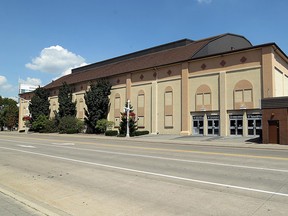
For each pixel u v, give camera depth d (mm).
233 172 10039
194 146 22266
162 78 41812
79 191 7691
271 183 8281
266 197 6824
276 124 24438
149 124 43031
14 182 8891
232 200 6613
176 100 39719
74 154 16125
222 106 34594
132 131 39719
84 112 54812
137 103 45219
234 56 34156
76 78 63688
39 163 12711
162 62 42906
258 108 31781
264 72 31391
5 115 89000
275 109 24422
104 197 7074
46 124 59406
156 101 42250
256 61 32344
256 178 8992
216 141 27625
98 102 49156
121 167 11406
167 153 16297
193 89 37750
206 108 36250
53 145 22734
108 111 50594
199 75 37219
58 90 65062
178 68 39812
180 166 11492
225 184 8211
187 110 37938
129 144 24156
